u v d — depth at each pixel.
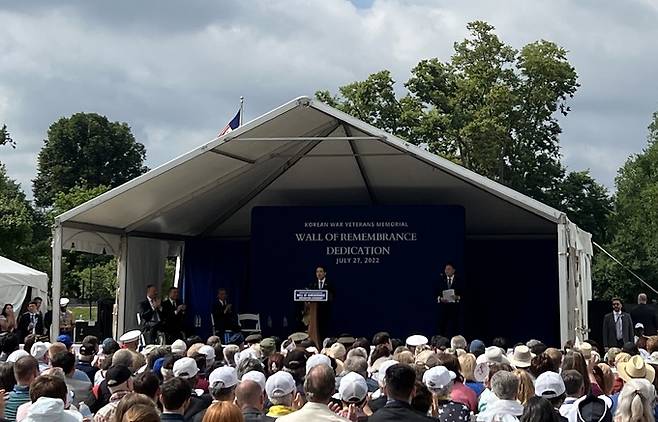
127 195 21.19
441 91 53.66
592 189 57.22
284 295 24.44
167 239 26.64
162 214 23.98
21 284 30.53
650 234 61.06
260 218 24.67
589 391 8.90
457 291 23.20
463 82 53.66
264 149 22.11
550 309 28.31
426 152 20.11
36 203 90.12
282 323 24.33
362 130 20.06
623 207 69.06
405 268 24.12
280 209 24.62
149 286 23.05
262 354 12.43
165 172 20.59
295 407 8.33
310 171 24.83
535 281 28.44
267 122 20.00
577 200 56.50
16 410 8.12
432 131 52.19
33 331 24.55
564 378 8.53
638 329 24.22
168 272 45.09
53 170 90.00
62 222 20.61
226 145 20.66
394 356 11.01
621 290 60.75
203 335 27.97
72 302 59.56
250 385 7.12
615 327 23.05
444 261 24.00
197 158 20.58
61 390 7.00
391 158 23.39
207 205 25.41
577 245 22.98
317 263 24.44
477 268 28.78
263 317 24.44
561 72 54.06
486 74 53.53
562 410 7.77
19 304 30.50
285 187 26.08
